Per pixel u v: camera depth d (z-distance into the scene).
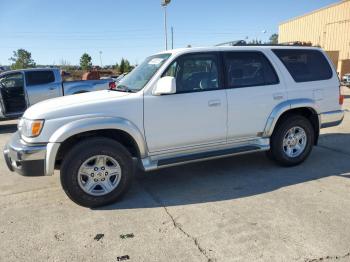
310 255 2.94
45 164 3.84
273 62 5.11
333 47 32.91
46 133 3.82
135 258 2.98
